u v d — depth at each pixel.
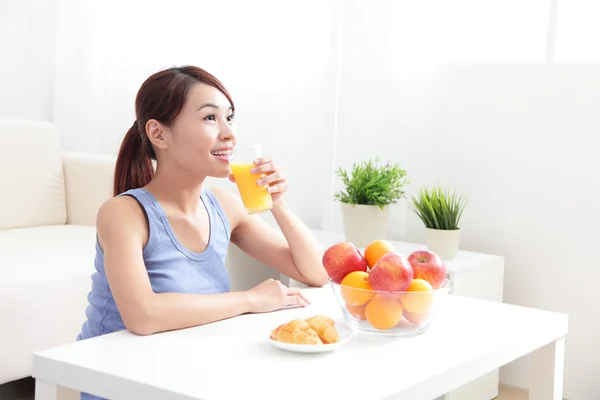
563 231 2.90
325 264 1.53
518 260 2.99
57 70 3.91
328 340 1.41
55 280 2.53
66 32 3.88
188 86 1.69
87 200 3.34
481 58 3.00
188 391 1.17
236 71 3.50
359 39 3.17
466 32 3.01
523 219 2.97
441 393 1.32
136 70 3.76
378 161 3.18
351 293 1.45
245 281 3.03
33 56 3.96
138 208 1.67
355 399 1.16
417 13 3.07
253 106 3.48
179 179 1.74
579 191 2.86
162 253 1.69
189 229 1.75
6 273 2.45
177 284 1.70
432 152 3.13
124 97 3.80
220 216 1.86
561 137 2.88
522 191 2.97
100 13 3.80
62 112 3.92
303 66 3.34
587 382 2.88
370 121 3.18
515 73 2.94
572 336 2.90
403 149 3.15
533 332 1.57
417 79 3.11
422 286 1.45
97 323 1.72
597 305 2.85
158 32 3.68
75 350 1.36
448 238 2.77
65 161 3.41
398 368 1.31
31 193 3.24
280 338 1.39
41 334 2.50
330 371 1.29
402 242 3.13
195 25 3.58
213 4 3.53
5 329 2.40
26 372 2.46
